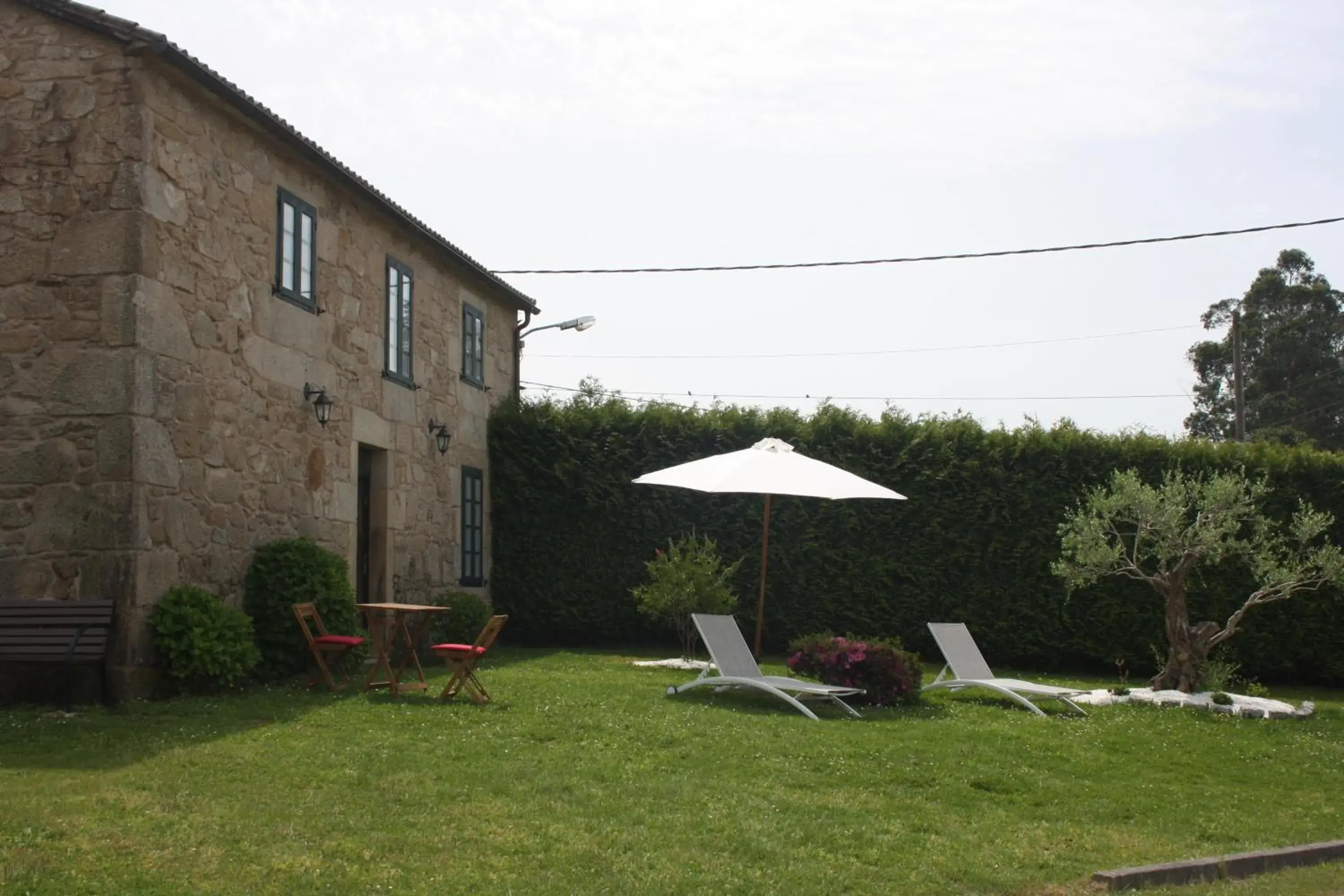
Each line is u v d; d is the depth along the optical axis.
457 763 6.53
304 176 11.15
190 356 9.16
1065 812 6.44
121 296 8.48
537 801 5.80
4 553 8.47
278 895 4.29
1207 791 7.20
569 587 15.75
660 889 4.59
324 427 11.45
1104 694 10.85
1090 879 5.20
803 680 9.92
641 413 15.89
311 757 6.50
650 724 7.96
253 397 10.13
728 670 9.58
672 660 13.37
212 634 8.70
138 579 8.42
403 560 13.26
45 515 8.45
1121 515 12.00
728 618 10.11
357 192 11.95
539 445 16.02
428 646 13.42
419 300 13.95
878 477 15.16
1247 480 13.96
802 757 7.21
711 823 5.59
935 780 6.87
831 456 15.31
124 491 8.39
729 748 7.33
